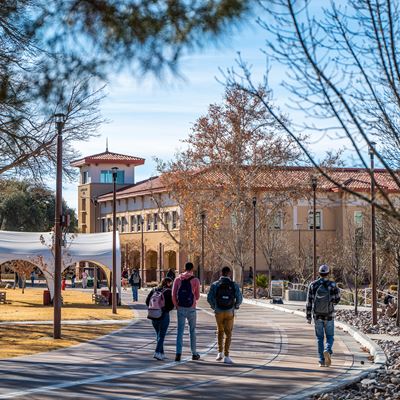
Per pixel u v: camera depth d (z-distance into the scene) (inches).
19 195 3499.0
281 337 923.4
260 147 2272.4
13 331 1016.9
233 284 682.2
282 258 2444.6
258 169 2287.2
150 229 3284.9
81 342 874.8
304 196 2363.4
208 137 2279.8
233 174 2289.6
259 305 1745.8
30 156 1010.1
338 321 1113.4
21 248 1771.7
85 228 3826.3
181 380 586.6
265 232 2399.1
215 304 683.4
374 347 756.0
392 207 289.0
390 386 542.9
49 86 468.8
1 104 516.1
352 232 2178.9
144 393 529.0
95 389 546.9
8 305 1772.9
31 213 3565.5
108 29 410.3
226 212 2391.7
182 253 3021.7
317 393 518.3
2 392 534.9
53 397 514.3
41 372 634.2
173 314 1355.8
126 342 871.7
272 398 505.7
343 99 284.0
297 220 2928.2
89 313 1392.7
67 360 712.4
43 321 1208.2
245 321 1205.1
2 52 486.9
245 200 2316.7
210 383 570.6
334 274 2367.1
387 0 309.0
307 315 661.9
